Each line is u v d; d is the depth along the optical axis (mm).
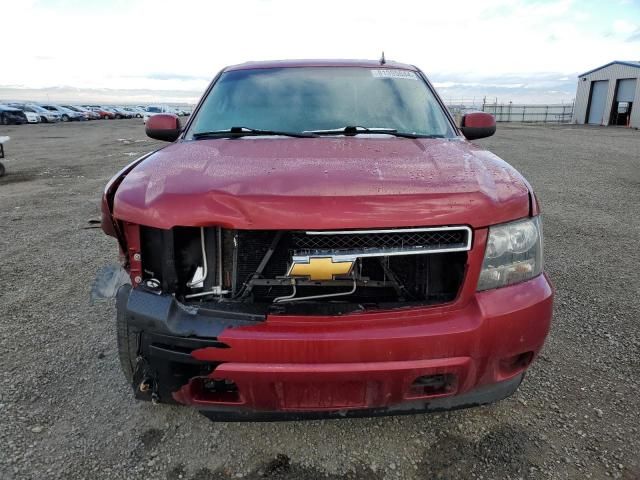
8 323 3527
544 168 11609
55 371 2896
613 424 2398
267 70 3418
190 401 1969
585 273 4469
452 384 1930
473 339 1855
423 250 1870
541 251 2119
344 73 3352
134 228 2029
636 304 3783
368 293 2031
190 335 1829
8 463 2156
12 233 6098
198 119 3117
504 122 42938
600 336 3277
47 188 9617
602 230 5992
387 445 2270
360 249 1860
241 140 2705
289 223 1821
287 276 1902
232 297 2012
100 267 4746
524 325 1936
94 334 3357
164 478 2092
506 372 2021
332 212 1822
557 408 2523
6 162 14375
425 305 1906
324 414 1959
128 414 2506
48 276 4512
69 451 2240
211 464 2168
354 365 1795
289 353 1786
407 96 3197
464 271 1918
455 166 2178
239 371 1804
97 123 45344
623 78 34594
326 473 2111
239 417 1978
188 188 1943
